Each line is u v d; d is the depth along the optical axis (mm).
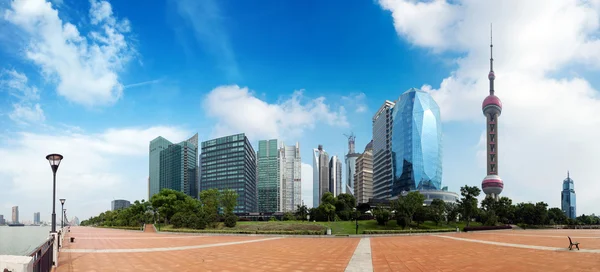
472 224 96438
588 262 23484
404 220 81250
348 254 28609
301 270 20562
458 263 23328
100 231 84000
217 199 99938
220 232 59625
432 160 194250
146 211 118500
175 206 98875
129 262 23578
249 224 86438
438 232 69312
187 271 20156
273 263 23266
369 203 120062
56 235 22203
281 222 95500
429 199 181250
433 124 199875
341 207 112750
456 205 95375
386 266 22109
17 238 105188
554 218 126250
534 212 109062
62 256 26875
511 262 23688
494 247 34500
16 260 11039
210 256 26906
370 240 46344
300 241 43625
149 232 74688
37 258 15109
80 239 47594
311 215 111312
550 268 21125
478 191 89375
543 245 36375
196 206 103125
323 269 20906
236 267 21578
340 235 54000
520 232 71375
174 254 28188
